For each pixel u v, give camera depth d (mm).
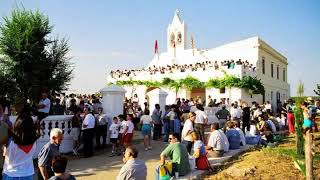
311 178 8578
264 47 41125
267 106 27703
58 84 20922
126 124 14656
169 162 10070
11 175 5820
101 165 12789
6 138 6051
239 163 11844
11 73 19547
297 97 11766
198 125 15844
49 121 14562
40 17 20391
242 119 21156
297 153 11789
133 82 40938
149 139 16078
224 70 34375
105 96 18031
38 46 19844
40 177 7523
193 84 35969
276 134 18141
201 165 11078
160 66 44562
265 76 41031
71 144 15305
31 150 6043
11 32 19609
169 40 49812
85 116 14664
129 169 7438
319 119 22984
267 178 9625
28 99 19734
